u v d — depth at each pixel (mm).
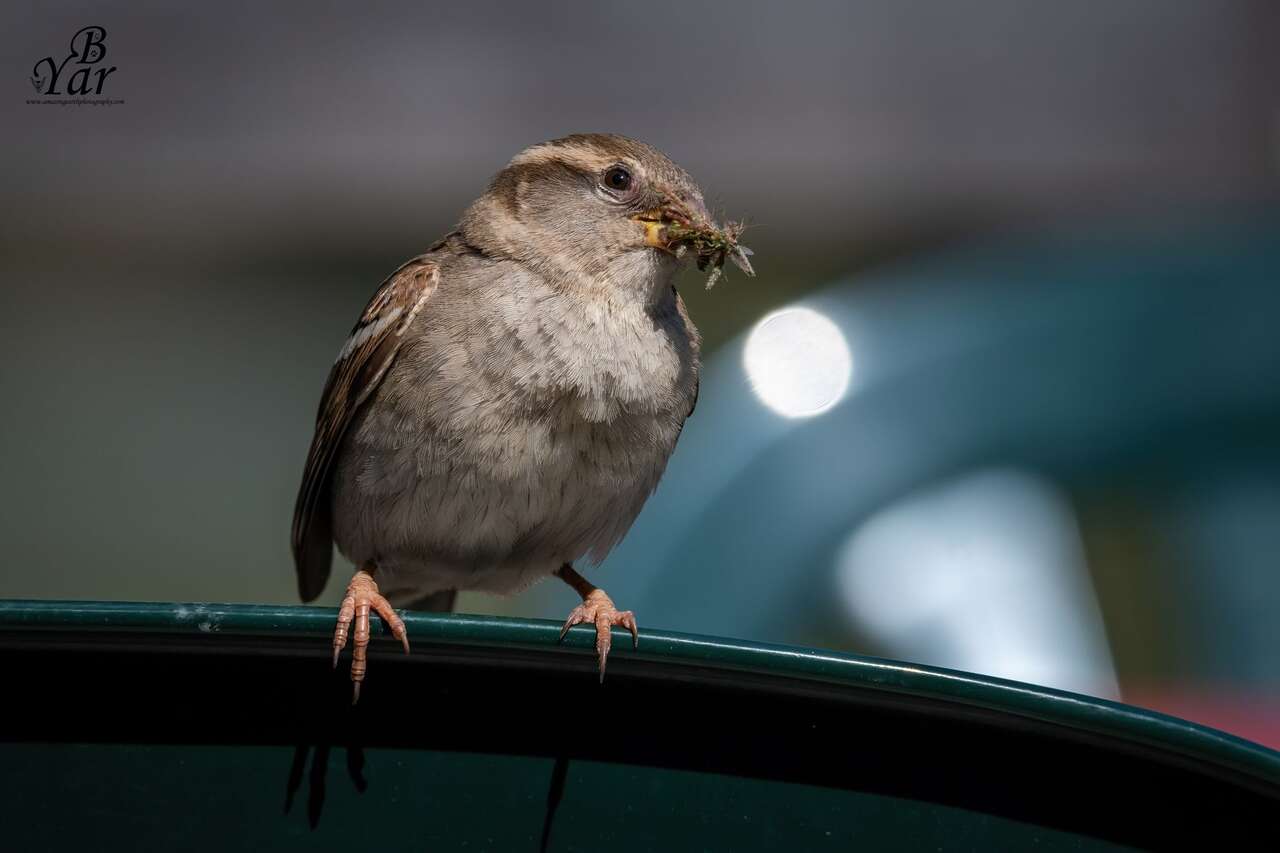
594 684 5105
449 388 7262
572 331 7371
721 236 7645
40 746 4898
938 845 4996
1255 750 4848
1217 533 10430
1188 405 11000
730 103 28453
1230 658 9953
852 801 5016
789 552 10500
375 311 7613
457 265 7645
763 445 11141
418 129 27766
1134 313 11539
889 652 9945
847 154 27703
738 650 4992
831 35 28906
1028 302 11992
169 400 21453
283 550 17672
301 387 22172
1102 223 20469
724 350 12211
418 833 4996
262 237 26688
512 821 5039
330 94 27609
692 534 10734
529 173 7781
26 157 26141
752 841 5020
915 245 25844
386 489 7512
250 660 5051
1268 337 11242
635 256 7586
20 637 4898
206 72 27109
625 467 7461
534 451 7277
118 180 26516
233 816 4945
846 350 11688
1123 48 28469
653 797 5047
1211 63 28062
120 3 26594
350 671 5031
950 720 5023
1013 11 28875
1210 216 19578
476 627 5078
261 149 27141
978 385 11250
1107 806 5039
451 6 28359
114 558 17109
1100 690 9672
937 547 10336
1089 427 10945
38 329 23656
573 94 28438
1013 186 27062
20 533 17609
